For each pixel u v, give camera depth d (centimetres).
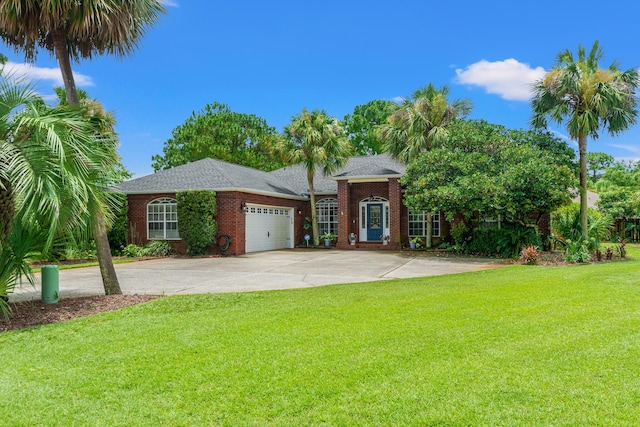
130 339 542
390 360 440
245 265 1430
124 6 803
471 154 1563
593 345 464
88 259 1678
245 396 366
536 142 1659
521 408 330
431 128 1839
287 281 1059
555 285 857
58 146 616
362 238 2227
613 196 2583
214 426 318
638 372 390
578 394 349
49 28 792
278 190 2155
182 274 1210
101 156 729
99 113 1559
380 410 335
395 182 2048
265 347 493
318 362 440
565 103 1518
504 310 645
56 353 493
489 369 407
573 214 1692
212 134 3575
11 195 645
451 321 588
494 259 1528
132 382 402
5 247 648
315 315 645
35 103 672
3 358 479
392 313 645
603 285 835
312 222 2258
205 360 455
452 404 340
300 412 336
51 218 647
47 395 378
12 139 644
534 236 1566
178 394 374
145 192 1909
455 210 1608
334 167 2139
